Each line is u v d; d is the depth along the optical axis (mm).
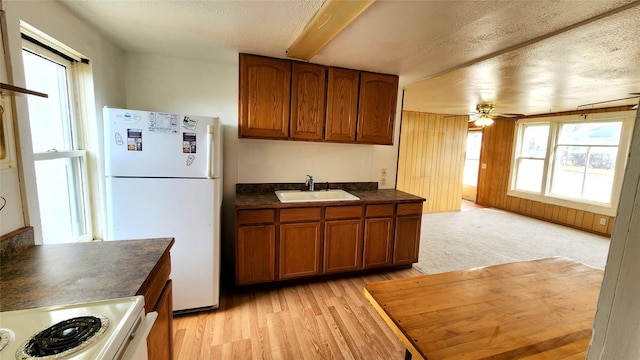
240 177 2850
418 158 5703
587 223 4816
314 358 1747
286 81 2506
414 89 3381
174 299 2074
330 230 2646
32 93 1006
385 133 2896
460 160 6074
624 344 414
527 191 5871
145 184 1908
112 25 1884
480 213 5973
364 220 2770
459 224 5062
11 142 1217
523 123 5922
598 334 447
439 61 2408
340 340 1913
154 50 2408
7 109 1199
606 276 431
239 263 2398
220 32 1972
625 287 409
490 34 1833
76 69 1897
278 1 1524
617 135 4492
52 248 1269
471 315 1045
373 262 2865
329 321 2117
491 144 6699
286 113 2537
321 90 2619
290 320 2117
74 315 801
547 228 4926
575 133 5098
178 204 1983
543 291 1241
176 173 1957
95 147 1987
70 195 1842
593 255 3688
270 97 2477
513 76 2707
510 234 4527
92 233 2029
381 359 1752
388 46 2094
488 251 3744
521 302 1146
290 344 1862
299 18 1722
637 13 1467
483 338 920
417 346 873
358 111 2768
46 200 1616
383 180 3422
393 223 2896
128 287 958
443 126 5824
